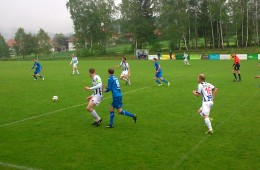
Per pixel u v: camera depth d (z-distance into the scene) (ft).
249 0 221.25
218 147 24.86
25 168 21.30
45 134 29.50
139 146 25.57
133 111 39.06
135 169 20.90
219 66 116.78
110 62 163.73
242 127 30.58
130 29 238.68
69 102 45.91
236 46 223.10
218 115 35.88
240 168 20.68
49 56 284.20
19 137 28.60
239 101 44.06
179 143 26.09
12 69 120.78
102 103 44.68
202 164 21.48
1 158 23.26
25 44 309.83
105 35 248.52
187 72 93.09
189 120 33.94
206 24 230.07
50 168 21.29
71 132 30.09
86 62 167.43
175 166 21.24
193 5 228.22
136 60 182.29
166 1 227.40
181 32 220.23
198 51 213.87
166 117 35.55
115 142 26.76
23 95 53.21
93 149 25.03
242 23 216.74
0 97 51.37
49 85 66.74
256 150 24.02
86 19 239.09
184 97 48.55
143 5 238.68
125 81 71.46
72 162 22.33
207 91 29.25
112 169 20.98
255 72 89.15
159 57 182.09
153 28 239.09
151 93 53.31
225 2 215.51
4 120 35.27
